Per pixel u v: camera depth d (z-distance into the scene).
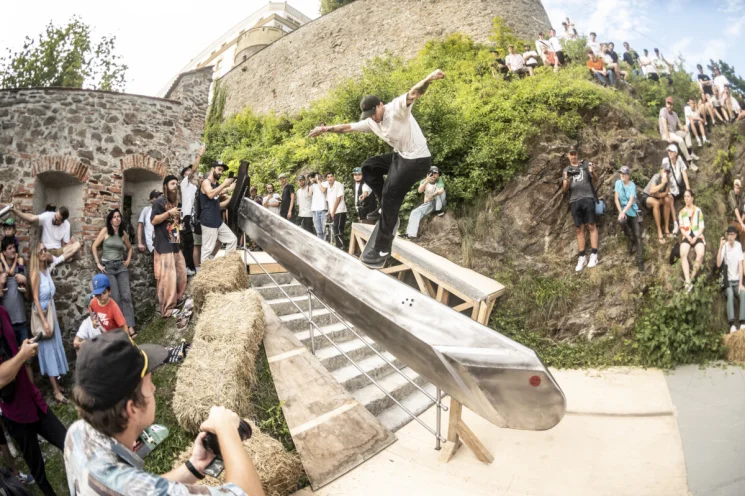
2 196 7.04
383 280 4.21
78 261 7.32
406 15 15.53
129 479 1.26
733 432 4.10
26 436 3.79
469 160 8.34
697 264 6.39
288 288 6.42
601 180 7.66
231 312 4.95
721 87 8.27
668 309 6.33
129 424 1.39
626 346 6.38
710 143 8.05
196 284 5.68
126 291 6.77
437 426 4.13
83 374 1.35
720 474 3.52
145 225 7.48
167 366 5.28
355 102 11.23
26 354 3.37
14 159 7.16
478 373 3.44
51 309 5.88
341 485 3.67
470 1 14.32
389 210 3.94
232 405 3.85
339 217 8.60
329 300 4.69
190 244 7.46
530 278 7.20
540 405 3.32
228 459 1.41
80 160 7.57
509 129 8.38
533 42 13.52
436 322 3.78
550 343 6.72
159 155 8.39
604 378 5.84
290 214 9.34
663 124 8.13
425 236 8.27
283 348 5.03
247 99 20.75
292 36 19.14
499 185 8.21
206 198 6.48
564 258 7.32
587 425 4.58
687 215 6.59
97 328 5.09
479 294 6.39
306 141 12.98
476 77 11.38
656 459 3.89
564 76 9.31
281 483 3.43
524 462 3.97
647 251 6.96
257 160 14.19
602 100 8.45
